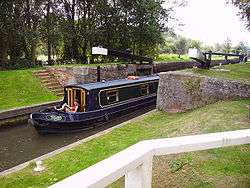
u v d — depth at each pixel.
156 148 2.58
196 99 15.28
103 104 16.73
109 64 26.05
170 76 15.89
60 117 14.98
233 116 11.07
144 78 20.62
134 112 19.25
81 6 31.16
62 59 31.70
